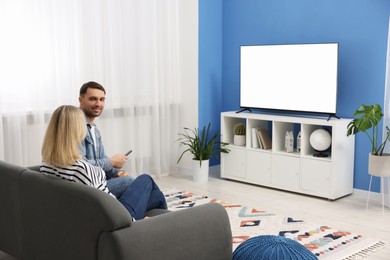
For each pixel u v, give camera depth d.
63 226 2.49
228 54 5.98
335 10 4.97
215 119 6.03
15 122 4.46
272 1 5.48
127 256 2.20
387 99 4.57
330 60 4.83
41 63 4.56
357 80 4.87
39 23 4.52
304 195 4.96
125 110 5.36
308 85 5.01
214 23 5.90
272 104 5.33
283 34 5.43
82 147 3.37
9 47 4.36
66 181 2.50
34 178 2.68
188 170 5.93
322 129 4.86
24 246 2.88
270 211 4.39
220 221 2.54
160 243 2.30
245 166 5.40
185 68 5.87
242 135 5.50
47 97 4.65
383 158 4.28
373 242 3.64
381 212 4.41
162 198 3.24
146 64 5.47
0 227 3.12
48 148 2.59
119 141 5.41
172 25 5.70
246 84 5.54
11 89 4.42
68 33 4.73
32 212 2.74
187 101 5.90
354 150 4.93
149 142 5.62
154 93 5.55
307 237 3.72
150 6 5.41
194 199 4.77
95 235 2.29
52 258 2.64
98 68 5.04
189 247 2.42
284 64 5.18
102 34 5.07
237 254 2.65
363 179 4.90
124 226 2.25
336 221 4.13
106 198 2.28
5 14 4.31
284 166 5.05
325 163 4.71
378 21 4.67
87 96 3.46
